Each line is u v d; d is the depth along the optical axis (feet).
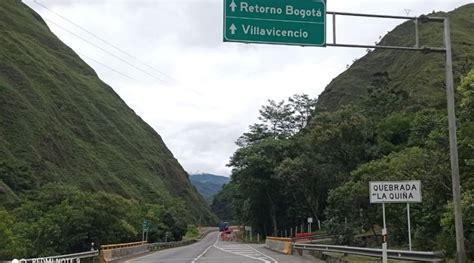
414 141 140.87
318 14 53.52
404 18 55.06
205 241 314.55
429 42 345.72
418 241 84.43
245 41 52.31
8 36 467.52
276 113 291.99
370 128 191.62
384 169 112.37
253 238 282.36
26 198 226.38
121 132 520.42
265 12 52.95
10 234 141.38
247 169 246.88
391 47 54.34
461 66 177.78
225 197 437.99
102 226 167.53
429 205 82.02
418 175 82.89
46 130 376.68
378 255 67.41
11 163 293.43
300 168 203.00
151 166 513.45
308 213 236.43
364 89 390.21
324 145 186.39
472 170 76.33
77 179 365.20
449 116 54.60
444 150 81.56
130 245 129.39
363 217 114.42
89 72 590.55
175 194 546.26
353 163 184.85
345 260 74.74
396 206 98.22
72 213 163.32
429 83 286.87
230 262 90.48
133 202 264.11
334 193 122.62
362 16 54.49
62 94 458.50
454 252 70.59
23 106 376.68
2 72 402.93
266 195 256.52
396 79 354.54
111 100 569.23
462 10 430.20
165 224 289.74
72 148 399.03
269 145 242.99
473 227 64.39
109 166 435.12
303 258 101.30
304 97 295.28
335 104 408.05
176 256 117.50
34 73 449.06
